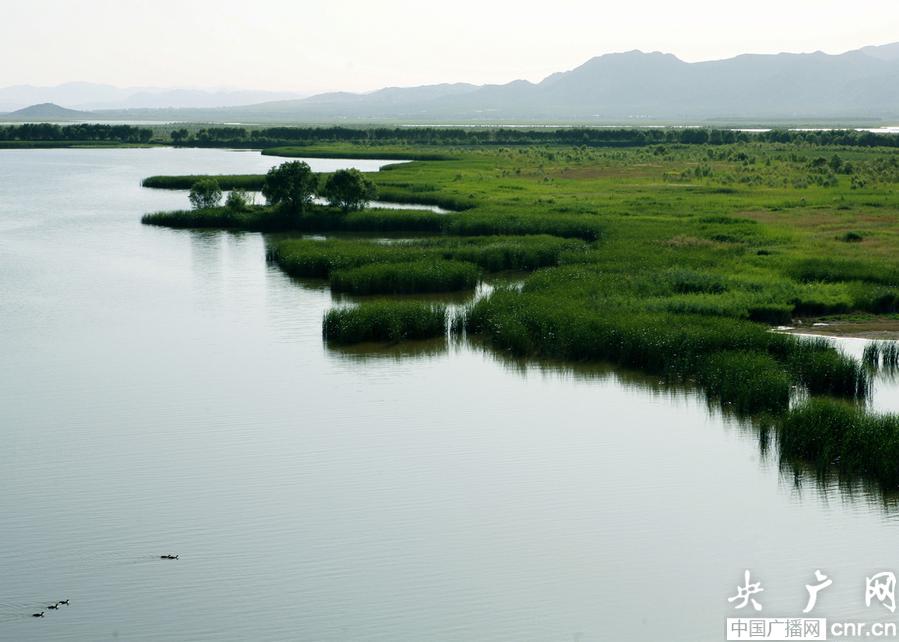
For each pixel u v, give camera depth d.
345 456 35.50
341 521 30.58
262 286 65.06
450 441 36.84
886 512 31.09
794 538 29.44
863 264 62.28
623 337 46.22
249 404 41.06
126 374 45.31
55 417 39.69
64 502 32.03
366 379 44.53
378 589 26.83
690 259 64.94
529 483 33.16
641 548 28.91
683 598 26.42
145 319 55.84
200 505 31.73
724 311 51.44
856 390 41.12
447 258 70.25
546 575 27.52
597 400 41.56
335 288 62.78
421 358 47.97
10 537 29.73
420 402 41.31
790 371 42.59
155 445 36.69
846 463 33.66
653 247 70.31
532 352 48.12
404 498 32.12
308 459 35.28
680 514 30.94
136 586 27.00
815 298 54.50
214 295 62.09
